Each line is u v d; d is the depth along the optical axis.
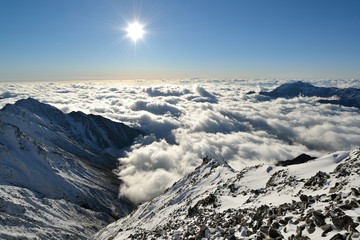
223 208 30.12
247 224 15.30
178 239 20.28
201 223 22.05
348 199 12.60
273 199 23.69
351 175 19.16
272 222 13.51
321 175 23.38
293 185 27.59
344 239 8.94
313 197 15.53
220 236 15.21
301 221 12.12
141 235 35.22
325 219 11.00
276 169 48.06
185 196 70.00
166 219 47.44
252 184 44.44
